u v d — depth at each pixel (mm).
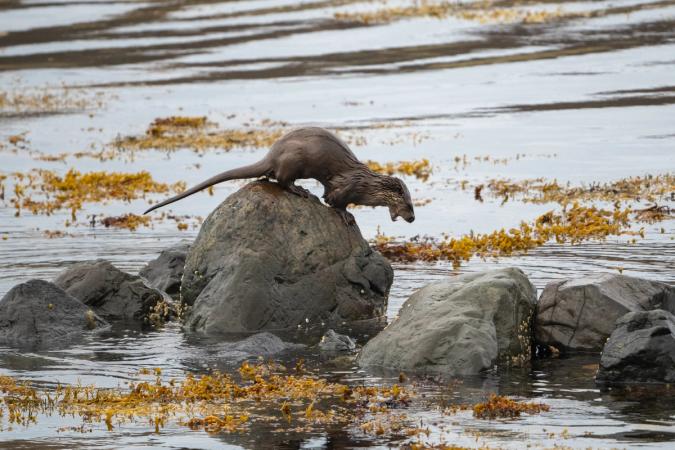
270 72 93750
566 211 44938
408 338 26203
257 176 32250
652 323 24484
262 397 23531
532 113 69750
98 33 122188
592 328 26859
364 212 47750
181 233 44406
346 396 23438
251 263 30656
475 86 81438
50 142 68500
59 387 24500
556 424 21047
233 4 144000
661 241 39062
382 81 86438
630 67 84375
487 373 25172
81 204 51406
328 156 31438
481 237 40906
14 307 30172
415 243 40594
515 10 122562
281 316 30781
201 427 21375
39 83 93375
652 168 52562
